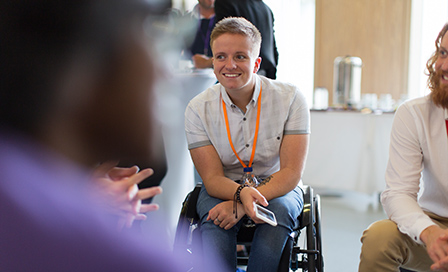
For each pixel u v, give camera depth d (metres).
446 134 1.46
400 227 1.38
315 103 5.14
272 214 1.43
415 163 1.50
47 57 0.31
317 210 1.63
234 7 2.30
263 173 1.69
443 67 1.39
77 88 0.31
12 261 0.39
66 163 0.34
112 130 0.33
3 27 0.30
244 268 2.13
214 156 1.64
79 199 0.40
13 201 0.38
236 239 1.51
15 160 0.34
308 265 1.44
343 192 4.28
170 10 0.30
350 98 4.31
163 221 1.57
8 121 0.32
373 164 3.69
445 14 5.08
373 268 1.42
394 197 1.46
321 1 5.57
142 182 0.62
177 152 1.71
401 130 1.52
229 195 1.50
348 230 3.01
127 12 0.30
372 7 5.35
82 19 0.30
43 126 0.32
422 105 1.50
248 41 1.49
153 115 0.34
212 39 1.53
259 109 1.60
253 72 1.61
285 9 5.66
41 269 0.40
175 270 0.57
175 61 0.32
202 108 1.63
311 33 5.63
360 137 3.74
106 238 0.46
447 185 1.48
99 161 0.34
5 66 0.31
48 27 0.30
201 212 1.54
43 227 0.39
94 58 0.31
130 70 0.31
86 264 0.43
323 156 3.90
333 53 5.57
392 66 5.34
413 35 5.25
